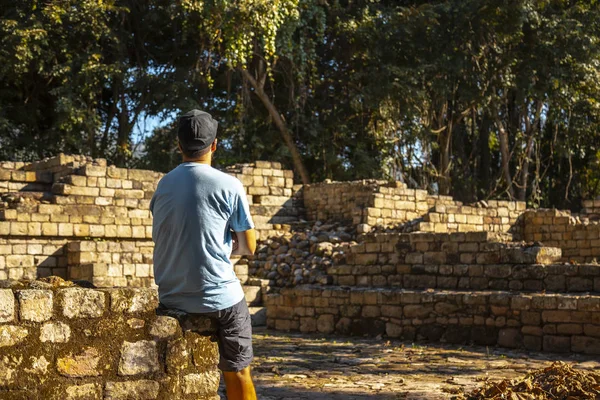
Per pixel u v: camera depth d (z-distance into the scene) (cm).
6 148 3244
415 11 3316
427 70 3353
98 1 3066
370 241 1686
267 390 869
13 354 393
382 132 3647
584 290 1312
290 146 3462
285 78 3497
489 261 1465
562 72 3300
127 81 3247
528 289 1391
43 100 3538
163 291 461
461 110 3681
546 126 3900
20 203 1934
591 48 3272
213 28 3067
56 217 1927
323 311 1616
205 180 450
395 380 944
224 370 473
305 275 1852
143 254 1845
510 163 3941
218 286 452
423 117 3506
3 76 3158
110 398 422
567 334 1237
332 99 3706
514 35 3306
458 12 3303
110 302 428
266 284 1922
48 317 407
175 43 3494
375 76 3319
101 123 3350
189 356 452
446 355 1212
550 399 683
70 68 3112
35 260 1841
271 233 2242
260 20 2950
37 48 2997
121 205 2089
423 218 2244
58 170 2169
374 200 2264
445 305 1409
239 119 3378
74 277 1822
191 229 444
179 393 446
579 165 3938
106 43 3391
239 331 464
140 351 435
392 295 1494
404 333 1466
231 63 3078
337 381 938
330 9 3525
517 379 769
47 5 3077
